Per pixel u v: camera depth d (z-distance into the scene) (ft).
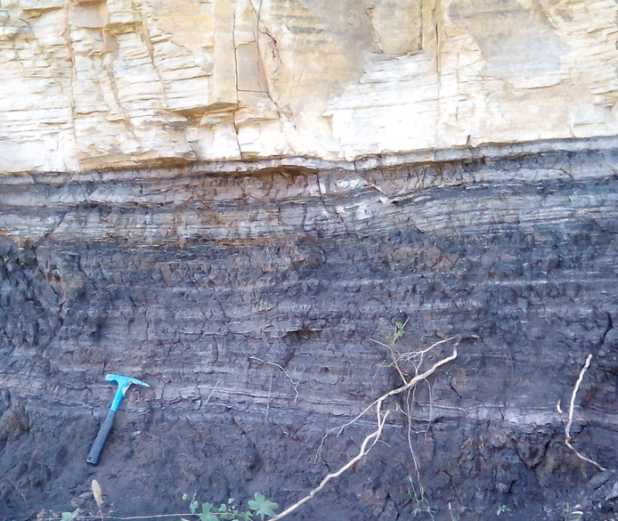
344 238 12.35
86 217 13.12
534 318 11.08
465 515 10.42
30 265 13.37
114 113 12.37
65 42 12.39
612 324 10.65
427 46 11.62
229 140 12.19
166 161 12.46
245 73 11.84
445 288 11.53
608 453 10.36
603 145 11.05
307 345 12.14
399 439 11.24
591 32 10.68
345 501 10.81
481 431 10.89
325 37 11.72
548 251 11.17
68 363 12.67
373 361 11.69
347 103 11.92
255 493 10.79
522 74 11.09
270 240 12.55
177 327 12.65
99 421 12.19
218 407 12.12
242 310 12.48
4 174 13.21
